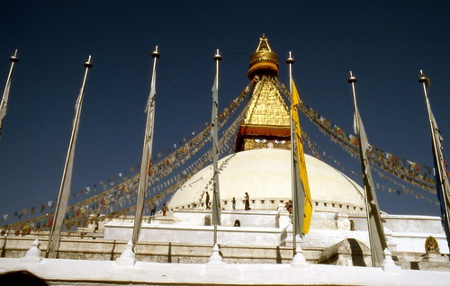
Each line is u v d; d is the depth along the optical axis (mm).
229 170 40375
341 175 41750
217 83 20297
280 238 24656
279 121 50750
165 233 24328
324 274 12617
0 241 20578
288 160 41312
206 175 40500
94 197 23062
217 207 17453
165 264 12445
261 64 55469
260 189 36312
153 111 19141
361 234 24781
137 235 16797
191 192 38750
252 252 20875
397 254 21266
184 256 20500
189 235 24344
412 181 21125
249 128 49938
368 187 19156
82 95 19766
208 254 20594
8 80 20062
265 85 53875
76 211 22031
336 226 28266
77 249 20516
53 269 11648
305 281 12227
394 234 27156
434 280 12867
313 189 36438
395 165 21516
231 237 24531
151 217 30031
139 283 11617
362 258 18375
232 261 20625
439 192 18578
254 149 46531
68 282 11406
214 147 18812
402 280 12750
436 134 19391
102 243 20734
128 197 23766
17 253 20453
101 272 11742
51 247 17031
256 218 29922
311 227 27969
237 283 11930
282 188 36344
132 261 12180
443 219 18234
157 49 20453
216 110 19688
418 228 30531
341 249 18547
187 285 11781
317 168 40406
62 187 17906
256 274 12297
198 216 30312
